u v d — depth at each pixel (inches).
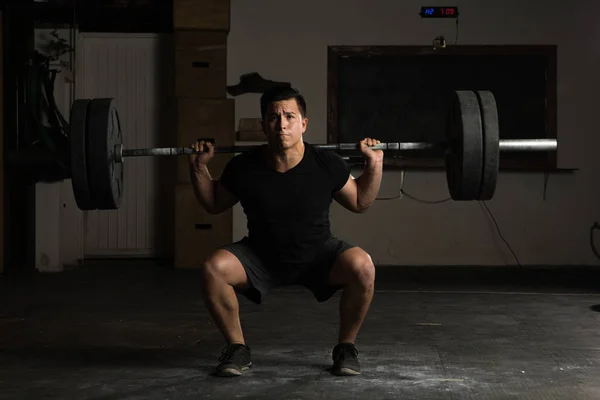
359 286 115.5
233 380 115.7
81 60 291.7
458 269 276.2
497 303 196.2
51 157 129.8
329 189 116.6
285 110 112.7
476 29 285.3
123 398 106.2
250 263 117.4
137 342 145.9
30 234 281.1
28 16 279.3
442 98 285.4
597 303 195.8
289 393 108.3
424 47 284.4
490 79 285.3
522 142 132.4
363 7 286.0
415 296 209.0
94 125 123.8
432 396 107.0
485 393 108.6
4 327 162.1
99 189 126.9
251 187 115.3
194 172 119.8
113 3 284.8
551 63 284.8
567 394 107.9
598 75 285.1
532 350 137.8
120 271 266.8
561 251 286.4
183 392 109.0
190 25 275.3
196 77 277.6
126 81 293.3
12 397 106.8
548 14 284.8
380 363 127.2
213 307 118.0
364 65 286.4
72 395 107.7
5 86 263.0
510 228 286.2
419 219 287.0
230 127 277.1
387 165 285.1
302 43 287.1
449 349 138.7
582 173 285.6
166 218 294.8
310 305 192.7
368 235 287.9
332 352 126.3
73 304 194.5
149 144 293.6
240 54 287.4
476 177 126.0
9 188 271.7
